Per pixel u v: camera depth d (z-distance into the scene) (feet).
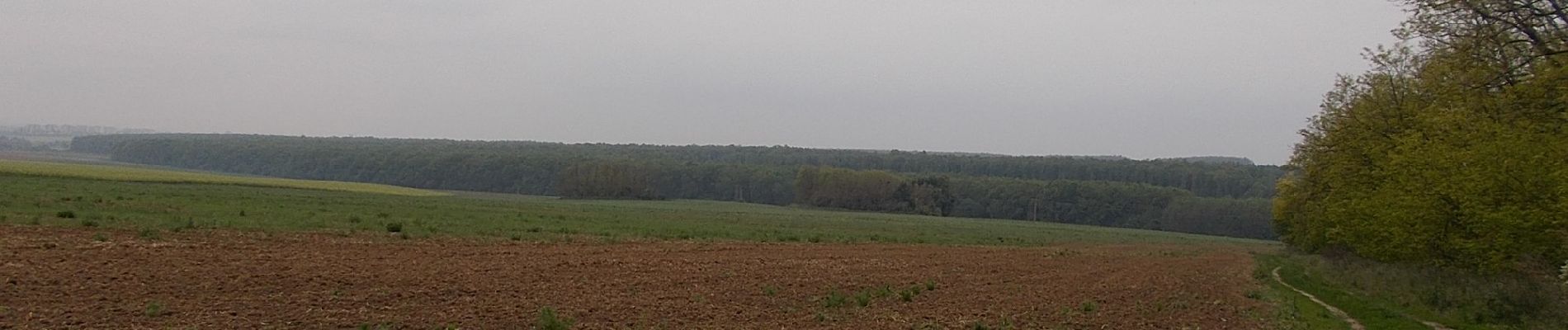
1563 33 66.64
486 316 48.57
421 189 388.78
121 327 40.14
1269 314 69.41
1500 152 70.28
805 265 91.97
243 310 45.75
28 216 89.04
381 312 48.16
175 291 49.96
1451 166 75.00
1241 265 143.43
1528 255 70.64
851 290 72.18
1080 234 273.33
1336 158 113.50
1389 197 86.17
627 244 111.34
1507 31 70.08
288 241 84.02
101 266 56.75
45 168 230.48
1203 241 288.92
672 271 77.10
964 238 194.08
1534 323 61.52
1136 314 64.95
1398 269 96.53
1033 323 57.00
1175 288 88.94
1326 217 116.88
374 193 265.34
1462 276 81.25
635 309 54.24
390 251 80.59
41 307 43.24
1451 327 65.10
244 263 63.41
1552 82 66.69
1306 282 107.45
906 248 137.80
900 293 70.33
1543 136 68.54
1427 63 94.99
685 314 53.78
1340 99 118.11
